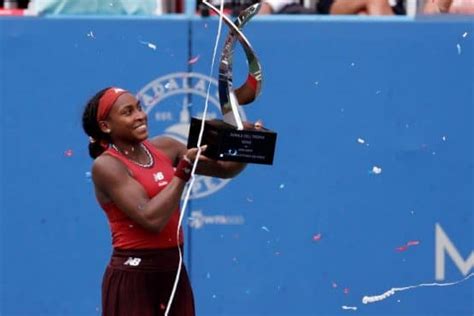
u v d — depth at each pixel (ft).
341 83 75.56
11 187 75.61
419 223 76.23
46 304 76.23
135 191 56.13
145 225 55.62
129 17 74.79
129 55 75.20
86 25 74.90
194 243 75.82
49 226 75.82
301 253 76.13
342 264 76.28
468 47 75.36
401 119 75.77
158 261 57.62
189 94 75.20
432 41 75.31
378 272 76.43
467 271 76.48
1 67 75.00
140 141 57.47
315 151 75.72
